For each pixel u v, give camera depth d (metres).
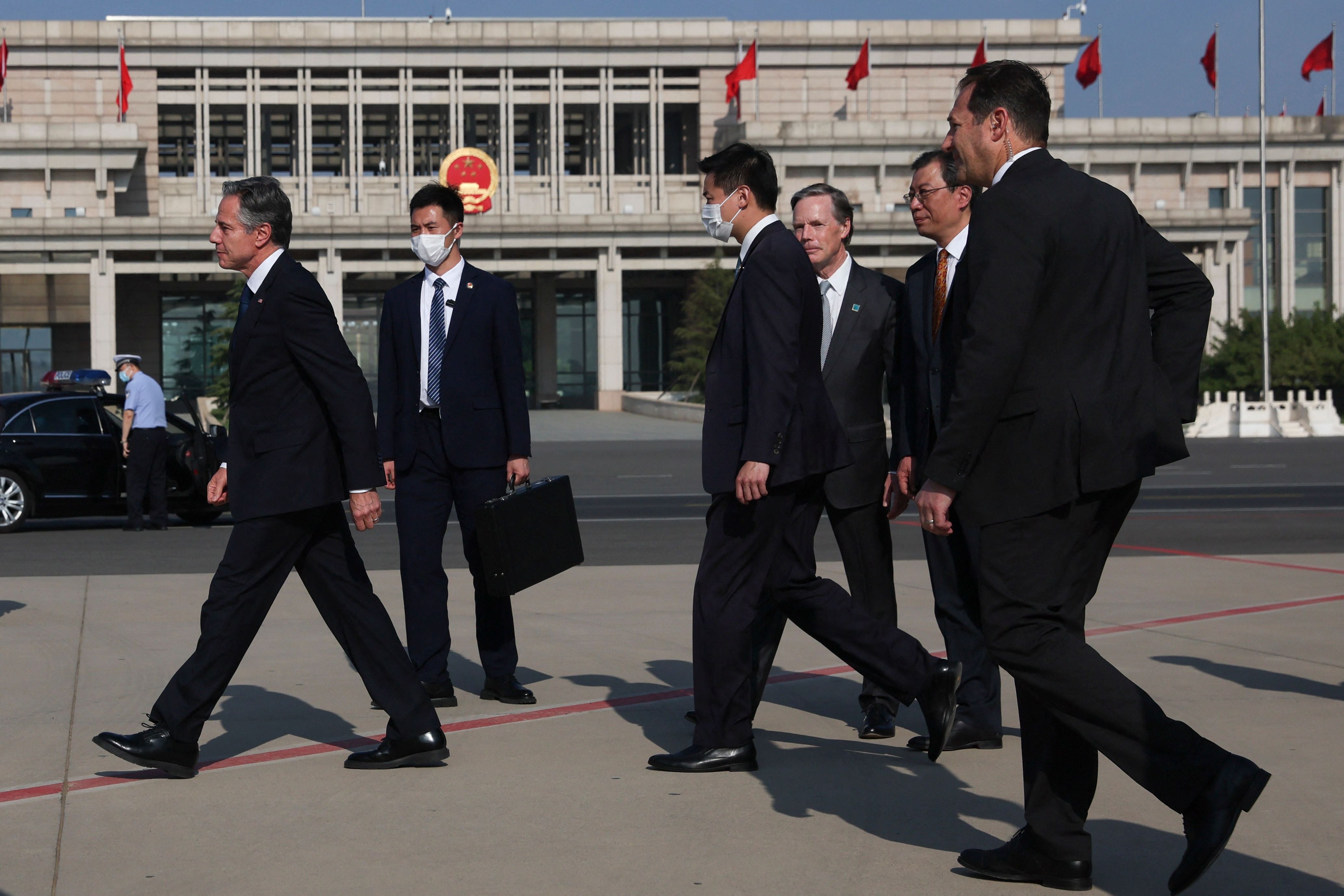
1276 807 4.29
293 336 4.61
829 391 5.85
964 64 69.00
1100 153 65.62
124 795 4.51
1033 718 3.57
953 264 5.19
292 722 5.65
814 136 61.97
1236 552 12.18
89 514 15.59
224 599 4.67
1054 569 3.46
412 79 65.06
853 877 3.66
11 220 55.75
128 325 64.12
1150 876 3.67
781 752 5.18
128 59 63.78
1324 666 6.65
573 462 29.92
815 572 4.91
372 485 4.68
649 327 67.00
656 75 66.81
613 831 4.09
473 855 3.85
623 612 8.72
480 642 6.20
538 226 59.31
